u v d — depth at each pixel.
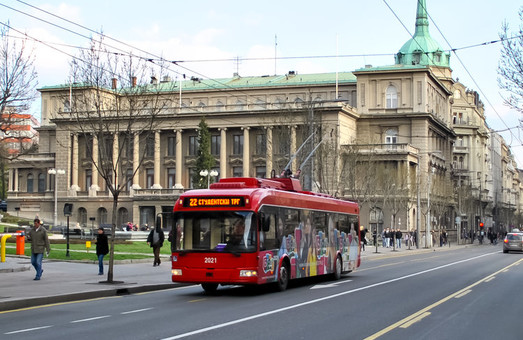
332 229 29.41
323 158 66.00
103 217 101.69
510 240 63.03
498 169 169.50
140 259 37.69
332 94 104.31
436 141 107.06
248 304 19.09
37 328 14.26
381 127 98.81
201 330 13.78
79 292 20.95
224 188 23.25
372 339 12.88
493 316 16.80
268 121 94.94
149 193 98.25
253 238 21.78
